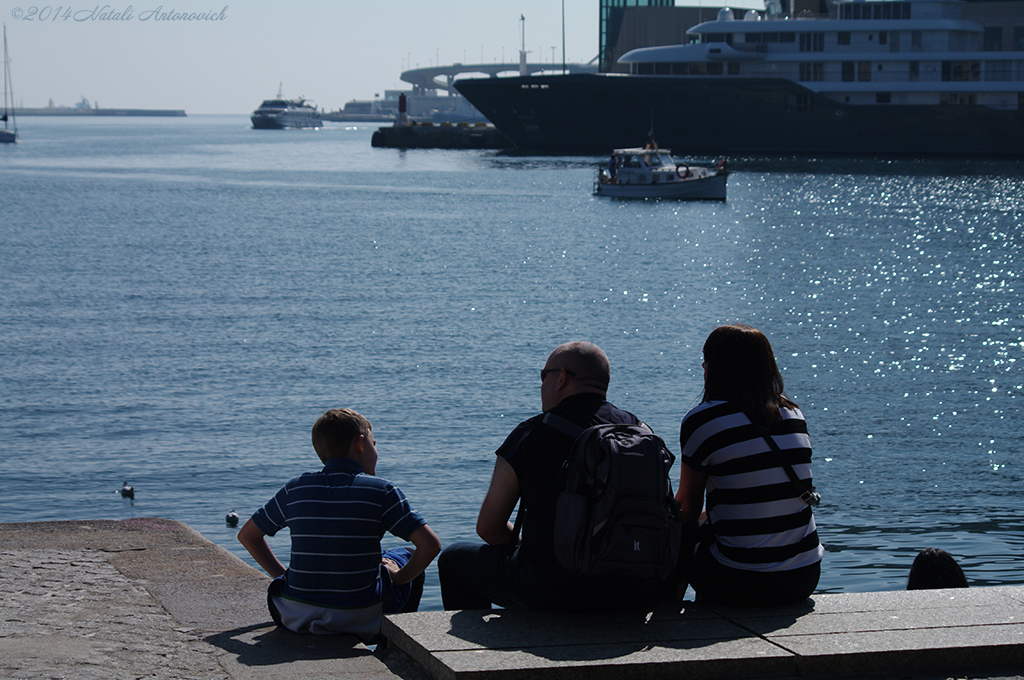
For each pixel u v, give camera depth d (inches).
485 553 226.5
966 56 4333.2
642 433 202.5
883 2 4461.1
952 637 202.5
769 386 219.3
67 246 2206.0
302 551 220.5
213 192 3725.4
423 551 222.7
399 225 2662.4
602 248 2198.6
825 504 647.8
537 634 204.4
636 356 1163.9
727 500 217.3
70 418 908.0
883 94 4456.2
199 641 211.8
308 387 1021.2
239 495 708.7
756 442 214.8
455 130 7214.6
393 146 7391.7
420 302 1530.5
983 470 726.5
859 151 4544.8
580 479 200.2
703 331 1315.2
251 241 2315.5
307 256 2068.2
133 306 1485.0
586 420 208.7
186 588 247.3
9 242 2263.8
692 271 1861.5
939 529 589.3
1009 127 4323.3
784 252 2105.1
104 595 240.8
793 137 4589.1
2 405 948.6
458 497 681.0
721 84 4608.8
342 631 218.2
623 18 5841.5
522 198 3422.7
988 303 1493.6
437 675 191.6
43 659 197.0
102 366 1107.9
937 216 2733.8
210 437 852.6
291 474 754.2
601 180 3422.7
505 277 1793.8
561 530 198.8
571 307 1491.1
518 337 1277.1
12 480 737.6
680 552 232.1
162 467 769.6
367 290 1646.2
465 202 3292.3
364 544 221.6
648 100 4756.4
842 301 1530.5
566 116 5022.1
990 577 494.3
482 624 210.4
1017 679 193.6
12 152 6998.0
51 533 297.1
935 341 1230.3
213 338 1256.2
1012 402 941.8
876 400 952.3
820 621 212.4
